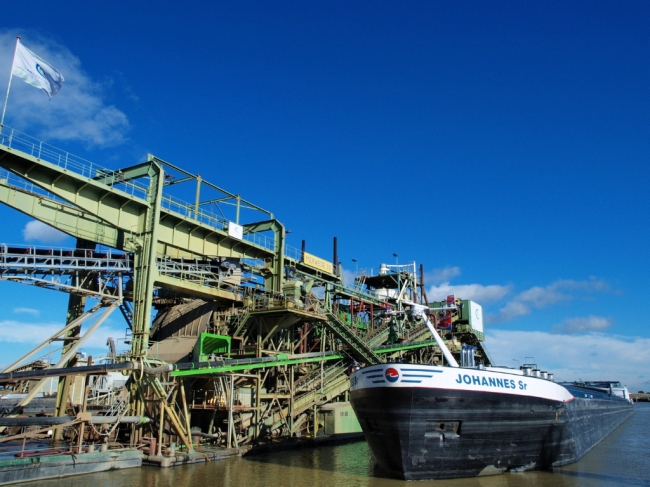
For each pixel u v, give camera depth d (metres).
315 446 46.53
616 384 102.88
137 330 39.59
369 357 55.47
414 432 27.78
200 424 46.03
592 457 42.09
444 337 77.31
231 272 50.59
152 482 28.72
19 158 34.66
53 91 38.38
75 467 30.83
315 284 64.31
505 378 30.36
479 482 28.23
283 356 45.78
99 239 40.84
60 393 40.75
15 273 36.28
